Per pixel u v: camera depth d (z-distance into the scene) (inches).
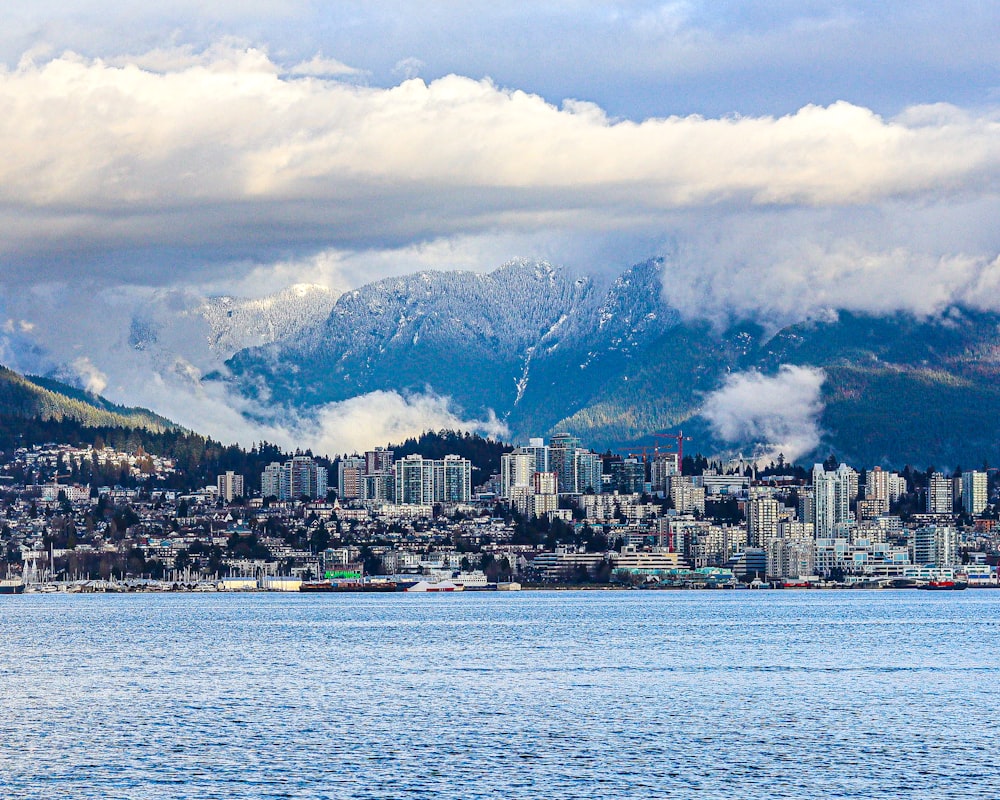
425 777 7819.9
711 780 7746.1
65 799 7322.8
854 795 7396.7
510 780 7746.1
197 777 7805.1
